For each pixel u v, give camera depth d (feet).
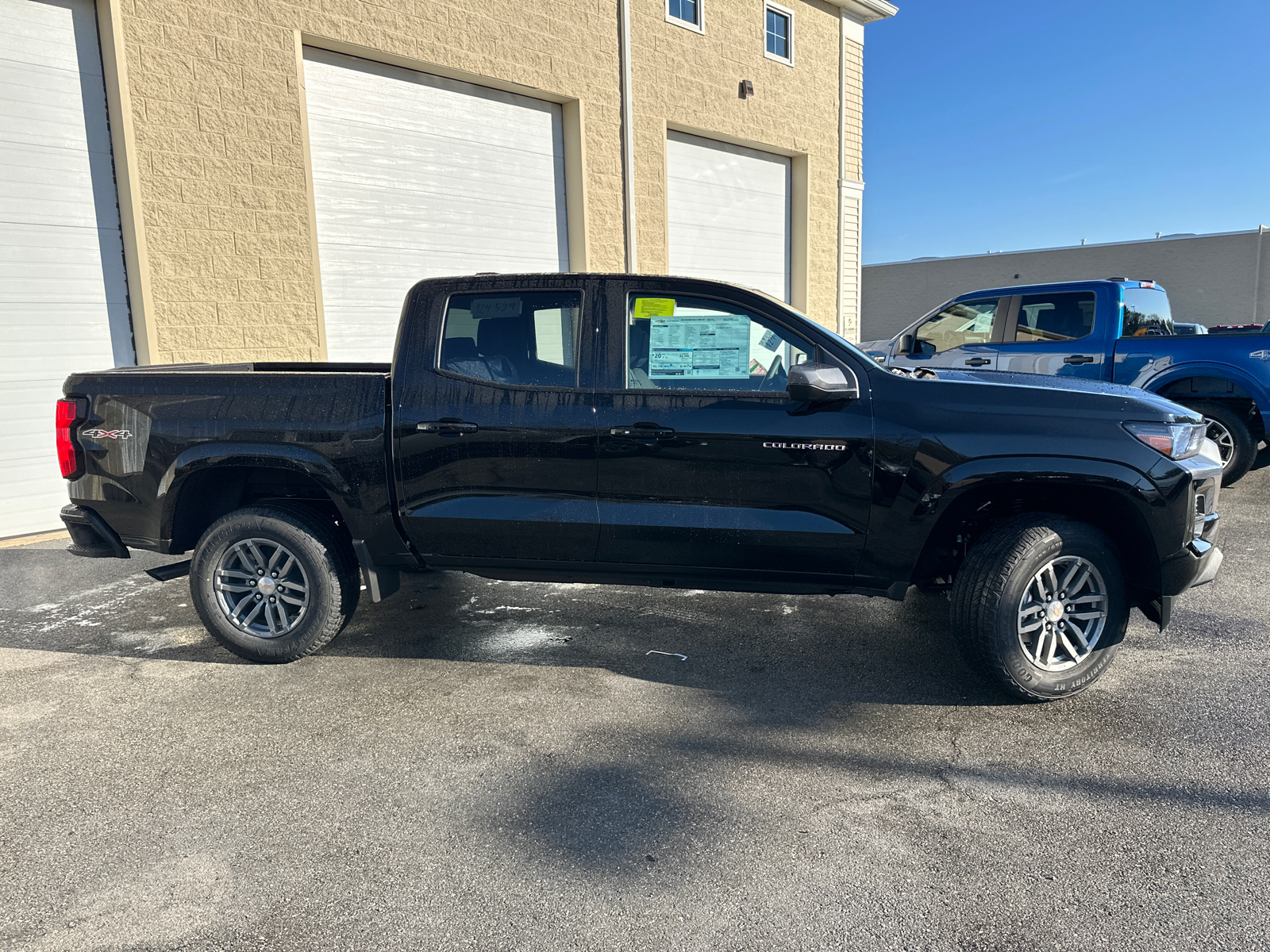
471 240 31.22
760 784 9.23
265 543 12.55
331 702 11.48
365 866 7.86
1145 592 11.44
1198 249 100.53
